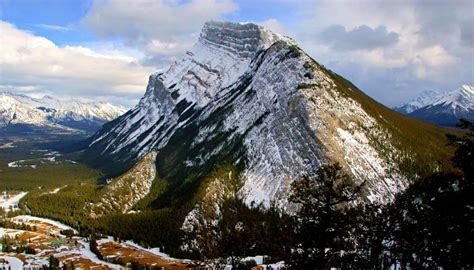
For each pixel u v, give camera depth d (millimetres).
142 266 164875
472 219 40031
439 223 44312
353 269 55562
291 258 47719
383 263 72250
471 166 38219
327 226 46281
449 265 42969
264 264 120938
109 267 173125
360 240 60469
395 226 60062
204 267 113875
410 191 57031
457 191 40938
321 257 46656
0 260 186500
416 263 55469
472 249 40125
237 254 95938
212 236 181750
